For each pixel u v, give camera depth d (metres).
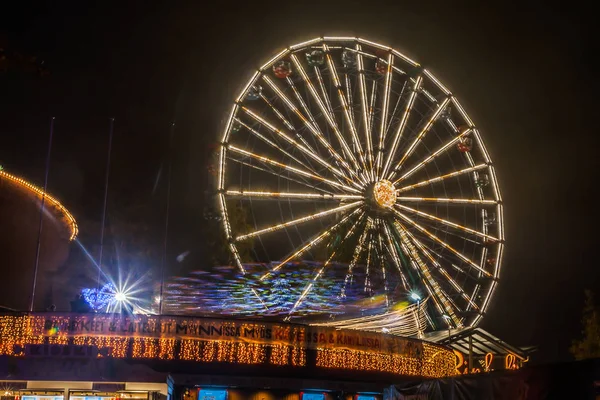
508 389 11.81
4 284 28.73
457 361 36.31
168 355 22.70
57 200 31.20
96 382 22.09
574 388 10.67
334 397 26.02
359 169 40.91
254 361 23.75
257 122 39.62
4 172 29.16
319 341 24.75
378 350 26.41
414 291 37.12
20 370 21.80
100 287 30.59
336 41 42.94
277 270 35.72
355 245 38.84
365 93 42.75
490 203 44.62
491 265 44.12
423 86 45.06
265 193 38.31
